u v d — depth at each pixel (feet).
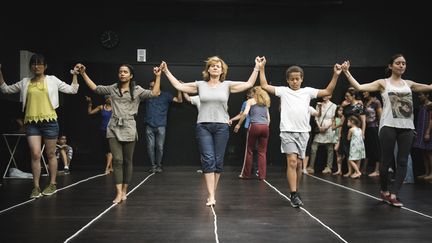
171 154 36.40
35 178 19.17
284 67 36.58
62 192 21.06
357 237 12.26
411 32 36.37
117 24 35.99
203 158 17.53
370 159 34.35
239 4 35.37
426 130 28.43
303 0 35.01
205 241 11.74
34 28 33.45
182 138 36.42
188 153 36.42
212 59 17.30
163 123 33.17
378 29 36.52
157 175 30.30
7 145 27.37
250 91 31.48
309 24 36.55
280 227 13.51
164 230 13.03
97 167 35.55
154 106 33.09
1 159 27.73
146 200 18.85
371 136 31.01
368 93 31.73
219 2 34.96
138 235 12.39
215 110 17.37
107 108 32.27
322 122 32.83
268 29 36.47
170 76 17.83
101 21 35.88
